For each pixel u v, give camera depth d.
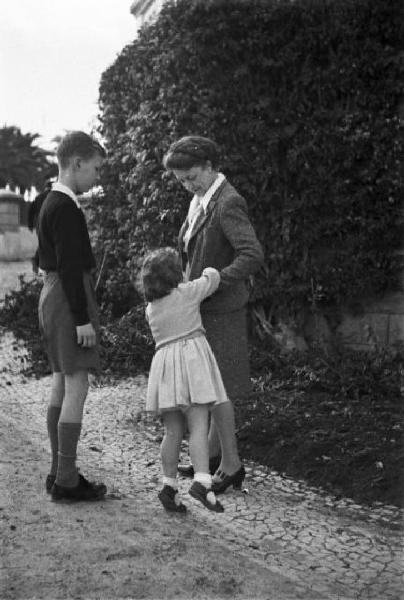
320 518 3.02
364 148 5.86
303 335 6.24
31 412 4.82
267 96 6.02
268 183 6.08
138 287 7.54
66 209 2.88
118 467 3.66
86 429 4.38
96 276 8.35
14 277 12.60
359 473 3.44
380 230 5.89
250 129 5.92
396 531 2.88
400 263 5.86
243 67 5.93
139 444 4.07
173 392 2.90
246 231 3.09
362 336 6.10
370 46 5.84
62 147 3.00
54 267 2.97
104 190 8.11
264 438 3.99
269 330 6.26
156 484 3.41
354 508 3.15
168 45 6.17
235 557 2.56
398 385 4.89
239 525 2.91
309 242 6.01
